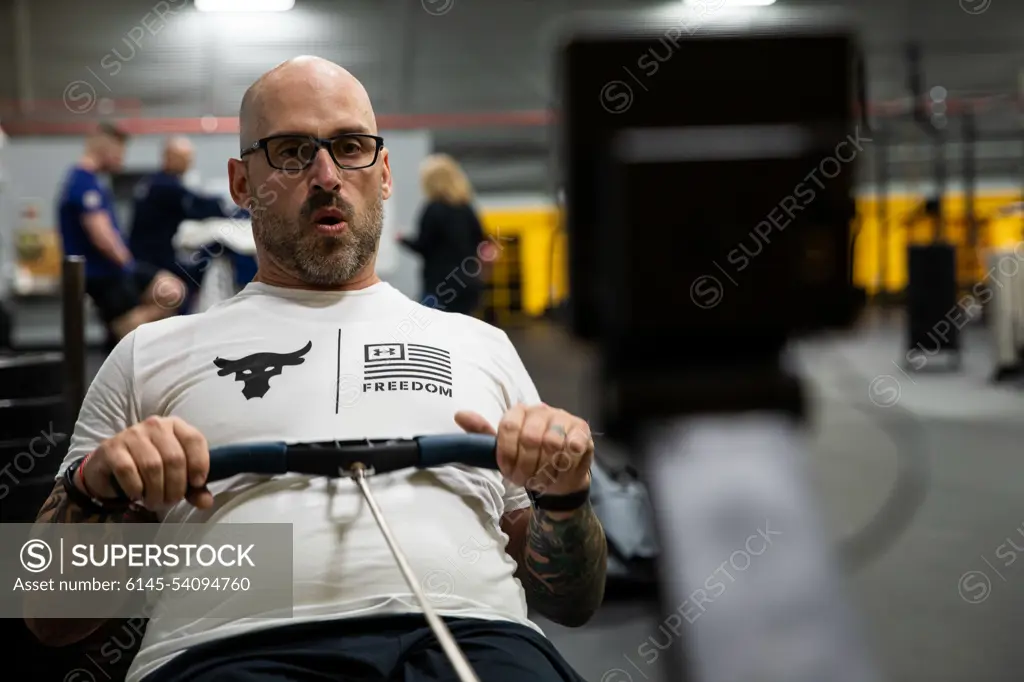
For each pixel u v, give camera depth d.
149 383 1.24
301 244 1.32
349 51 9.55
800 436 0.91
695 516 0.96
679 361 0.85
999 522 3.21
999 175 10.41
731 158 0.80
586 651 2.27
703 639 1.02
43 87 9.26
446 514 1.17
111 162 4.53
